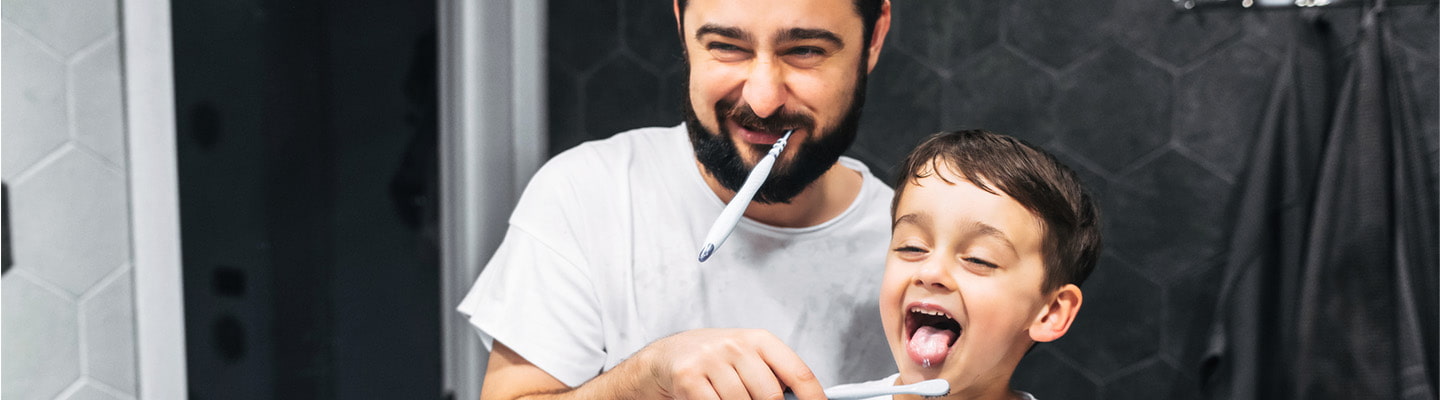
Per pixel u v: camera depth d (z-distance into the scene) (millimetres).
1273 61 1081
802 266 758
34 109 649
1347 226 865
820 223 766
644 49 1189
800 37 621
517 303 695
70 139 672
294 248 825
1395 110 859
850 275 770
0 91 626
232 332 784
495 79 957
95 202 692
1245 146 1096
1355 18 1004
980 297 591
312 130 833
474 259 931
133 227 714
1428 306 879
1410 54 1043
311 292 840
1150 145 1120
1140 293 1145
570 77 1203
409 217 898
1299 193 901
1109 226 1141
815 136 649
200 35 742
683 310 740
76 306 686
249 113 783
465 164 919
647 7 1185
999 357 611
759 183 588
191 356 754
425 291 909
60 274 673
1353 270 865
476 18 922
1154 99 1113
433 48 903
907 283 614
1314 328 883
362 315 875
